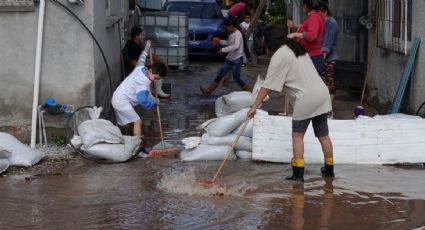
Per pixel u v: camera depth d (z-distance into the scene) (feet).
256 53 75.05
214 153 27.84
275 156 27.45
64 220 20.54
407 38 34.12
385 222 20.33
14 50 29.40
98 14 31.50
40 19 28.99
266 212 21.24
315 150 27.43
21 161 26.53
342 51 48.96
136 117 29.58
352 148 27.45
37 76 29.27
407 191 23.61
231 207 21.75
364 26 42.98
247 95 31.55
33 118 29.17
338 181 24.86
